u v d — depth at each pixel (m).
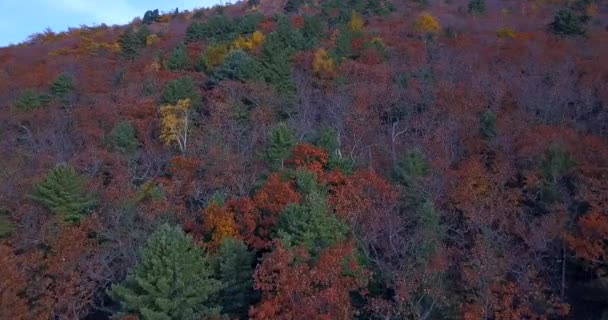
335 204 31.66
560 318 28.94
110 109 53.00
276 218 31.64
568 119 42.94
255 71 55.09
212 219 32.44
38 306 29.73
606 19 73.69
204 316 25.88
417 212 31.42
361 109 46.84
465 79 51.94
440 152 39.38
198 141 45.03
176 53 65.62
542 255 30.47
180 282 25.67
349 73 56.09
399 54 61.03
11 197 37.84
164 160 45.03
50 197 35.19
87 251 32.38
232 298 28.34
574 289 30.28
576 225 30.84
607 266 28.83
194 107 52.12
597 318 28.69
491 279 26.36
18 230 35.25
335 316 24.30
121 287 26.39
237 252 29.27
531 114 43.75
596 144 36.22
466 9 86.62
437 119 45.44
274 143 39.22
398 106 48.41
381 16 80.88
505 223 30.50
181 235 27.42
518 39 64.00
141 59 71.75
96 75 66.12
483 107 45.50
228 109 49.00
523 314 27.11
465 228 32.34
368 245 30.92
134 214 35.75
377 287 28.55
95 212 35.22
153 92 57.00
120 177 39.91
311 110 50.38
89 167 43.16
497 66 54.69
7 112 54.31
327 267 25.05
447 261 28.20
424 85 50.69
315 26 69.62
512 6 87.88
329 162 37.22
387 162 40.91
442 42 65.50
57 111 54.94
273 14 90.75
